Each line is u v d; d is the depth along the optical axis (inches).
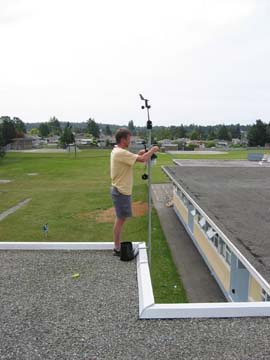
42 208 682.2
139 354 115.6
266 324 131.8
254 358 113.4
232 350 117.2
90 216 613.3
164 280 344.5
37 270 180.5
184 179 492.1
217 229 236.2
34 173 1272.1
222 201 329.4
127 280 168.2
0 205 713.6
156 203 701.3
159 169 1299.2
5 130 2573.8
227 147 2832.2
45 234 485.4
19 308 144.1
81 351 117.3
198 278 348.5
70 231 522.3
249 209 293.6
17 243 209.8
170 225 540.1
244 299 266.7
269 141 3029.0
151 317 136.3
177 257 406.0
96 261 191.2
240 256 183.2
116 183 181.0
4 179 1115.9
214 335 125.4
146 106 181.9
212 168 652.7
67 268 182.5
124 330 128.9
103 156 1956.2
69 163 1610.5
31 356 114.9
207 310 137.2
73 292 157.1
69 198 783.7
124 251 188.9
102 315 138.6
